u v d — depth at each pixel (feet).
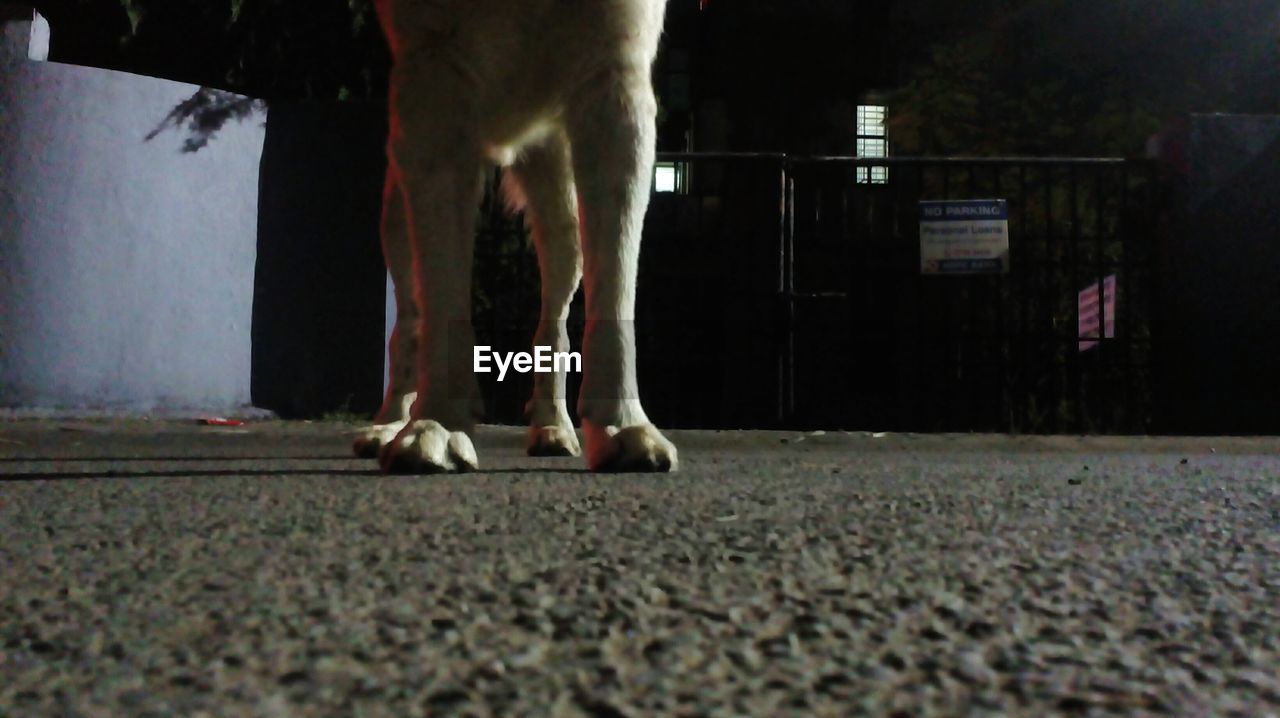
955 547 6.23
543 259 14.87
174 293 23.13
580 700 3.18
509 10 10.68
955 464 13.88
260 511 7.80
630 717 3.01
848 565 5.56
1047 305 25.66
